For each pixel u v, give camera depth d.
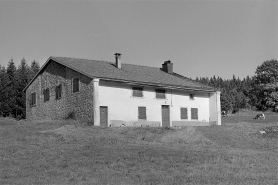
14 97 53.25
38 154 16.39
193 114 35.59
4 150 17.22
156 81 32.50
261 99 79.44
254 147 21.72
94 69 30.75
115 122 29.34
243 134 25.64
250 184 11.30
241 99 86.31
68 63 31.41
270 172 13.41
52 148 18.05
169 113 33.56
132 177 12.29
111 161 14.88
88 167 13.90
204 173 12.95
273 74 78.56
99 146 18.89
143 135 23.22
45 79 35.78
